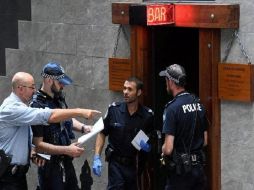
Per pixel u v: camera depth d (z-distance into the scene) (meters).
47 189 10.12
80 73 12.77
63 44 12.95
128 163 10.89
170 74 10.18
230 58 10.64
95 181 12.79
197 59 11.62
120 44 12.04
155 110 11.95
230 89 10.62
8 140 9.45
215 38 10.72
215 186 11.01
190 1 11.13
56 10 12.96
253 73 10.38
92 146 12.73
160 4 10.91
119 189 10.91
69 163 10.21
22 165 9.55
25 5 13.46
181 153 10.14
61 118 9.26
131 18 11.05
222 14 10.45
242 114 10.62
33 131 9.77
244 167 10.70
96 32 12.38
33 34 13.43
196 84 11.70
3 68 14.12
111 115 10.92
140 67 11.71
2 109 9.38
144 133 10.80
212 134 10.91
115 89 12.15
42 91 10.00
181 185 10.20
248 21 10.37
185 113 10.10
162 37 11.82
